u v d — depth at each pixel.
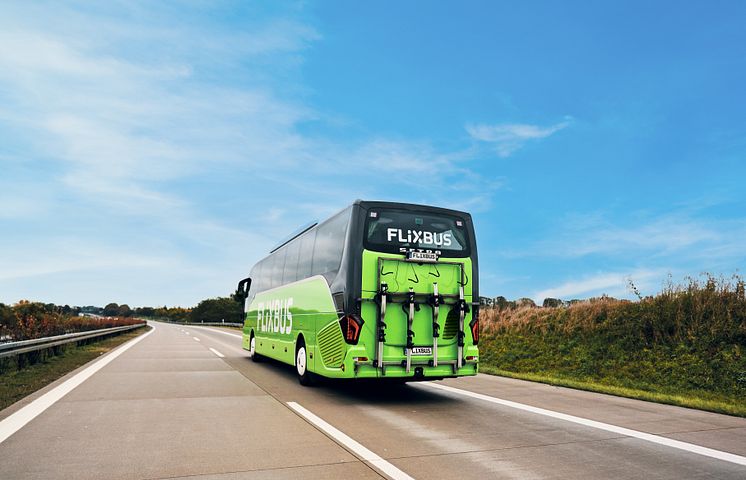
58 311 24.31
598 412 7.88
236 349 22.31
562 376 13.48
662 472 4.77
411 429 6.55
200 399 8.71
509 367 15.59
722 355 11.42
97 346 22.41
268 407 8.05
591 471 4.78
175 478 4.48
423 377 8.99
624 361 13.06
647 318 14.23
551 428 6.68
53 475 4.56
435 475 4.60
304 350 10.89
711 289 13.83
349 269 8.70
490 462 5.04
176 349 21.09
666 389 10.96
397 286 8.84
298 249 12.16
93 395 8.98
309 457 5.15
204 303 99.12
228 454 5.25
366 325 8.62
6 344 11.10
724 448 5.65
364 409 8.05
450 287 9.18
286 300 12.86
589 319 16.05
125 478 4.48
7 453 5.27
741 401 9.64
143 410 7.64
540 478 4.56
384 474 4.61
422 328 8.91
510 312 20.98
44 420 6.88
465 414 7.68
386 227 9.00
